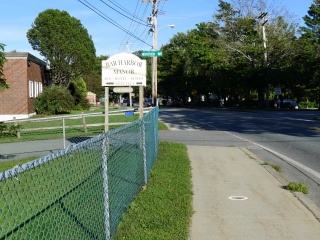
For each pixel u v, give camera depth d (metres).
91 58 61.38
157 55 21.02
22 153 15.94
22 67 36.72
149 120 9.88
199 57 60.59
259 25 53.16
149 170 9.56
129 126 6.92
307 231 5.92
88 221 4.99
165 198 7.43
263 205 7.20
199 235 5.75
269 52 50.53
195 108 63.97
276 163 11.90
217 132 21.11
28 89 37.66
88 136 21.14
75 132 23.19
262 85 51.94
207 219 6.44
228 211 6.85
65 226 4.74
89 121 29.27
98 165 5.40
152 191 7.91
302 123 25.28
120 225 5.94
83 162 5.28
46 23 58.09
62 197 4.94
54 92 42.06
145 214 6.47
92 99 80.94
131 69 13.57
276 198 7.66
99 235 5.09
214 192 8.10
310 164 11.65
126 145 6.99
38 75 43.56
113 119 29.58
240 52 51.56
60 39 57.75
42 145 18.22
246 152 13.65
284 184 8.82
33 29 58.03
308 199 7.61
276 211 6.86
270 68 50.28
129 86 13.80
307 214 6.70
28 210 4.54
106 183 5.18
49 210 4.73
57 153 3.75
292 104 57.22
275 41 49.94
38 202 4.74
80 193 5.20
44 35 58.12
